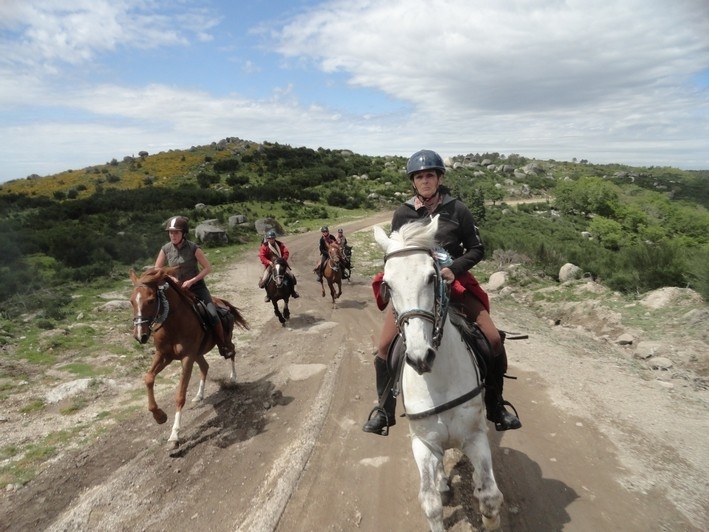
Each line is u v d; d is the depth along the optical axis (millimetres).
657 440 4844
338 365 7496
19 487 4320
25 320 10352
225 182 66438
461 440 3045
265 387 6684
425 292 2734
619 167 142375
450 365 2982
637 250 12273
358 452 4801
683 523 3576
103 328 9734
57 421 5684
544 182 93688
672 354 7277
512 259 15750
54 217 36156
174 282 5230
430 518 2830
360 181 74000
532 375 6691
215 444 5082
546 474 4277
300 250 26281
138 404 6176
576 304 10320
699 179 119750
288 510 3887
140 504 4043
